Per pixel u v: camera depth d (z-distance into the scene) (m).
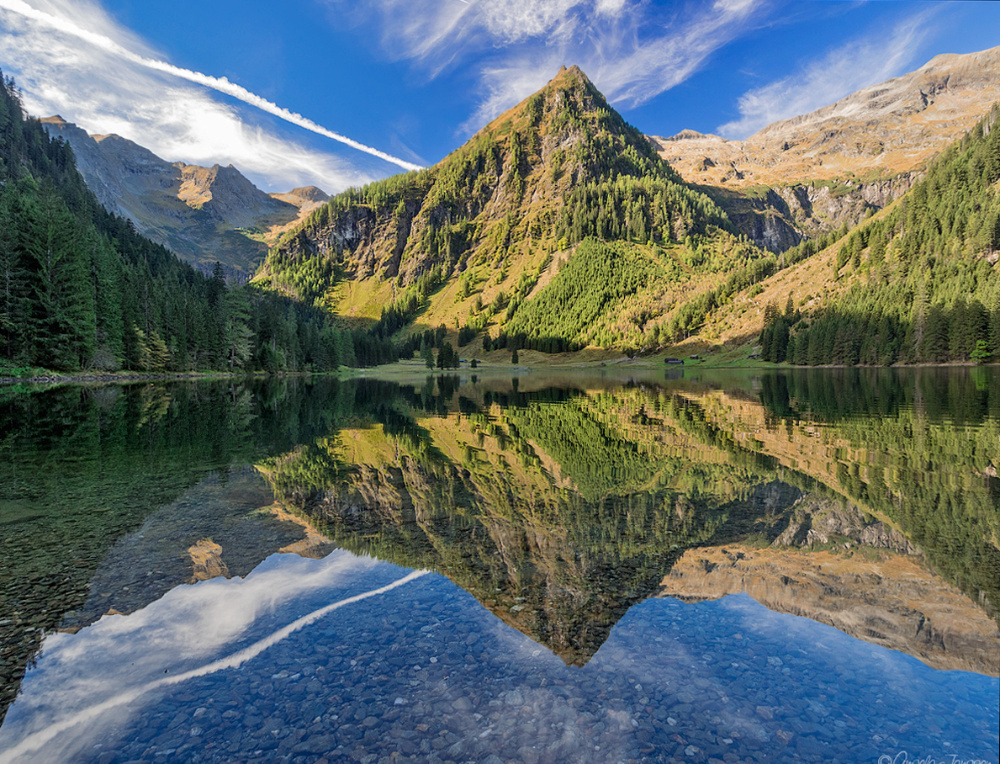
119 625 5.60
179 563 7.37
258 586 6.61
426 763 3.65
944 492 10.62
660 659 4.95
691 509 10.01
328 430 22.59
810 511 9.64
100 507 10.16
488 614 5.87
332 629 5.53
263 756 3.72
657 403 36.38
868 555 7.40
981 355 93.25
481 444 18.73
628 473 13.40
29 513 9.74
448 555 7.71
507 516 9.71
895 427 20.56
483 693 4.44
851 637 5.24
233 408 32.31
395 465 14.71
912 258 126.12
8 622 5.64
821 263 158.50
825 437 18.53
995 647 4.99
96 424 22.61
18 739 3.89
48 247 56.25
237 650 5.12
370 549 7.97
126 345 70.56
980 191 131.50
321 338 130.88
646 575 6.93
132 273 78.56
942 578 6.58
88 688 4.51
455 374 140.75
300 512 9.95
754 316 157.88
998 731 3.91
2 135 134.12
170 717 4.14
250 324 101.50
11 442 17.89
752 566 7.11
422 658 4.98
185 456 15.84
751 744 3.81
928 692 4.38
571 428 23.23
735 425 22.70
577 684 4.57
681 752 3.74
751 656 4.97
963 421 21.94
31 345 54.06
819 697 4.35
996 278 100.69
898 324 109.06
